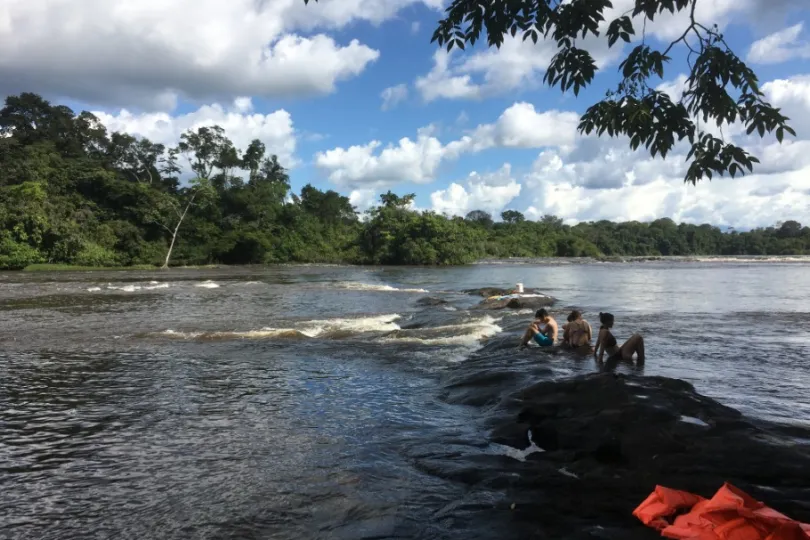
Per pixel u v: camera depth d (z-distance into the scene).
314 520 3.90
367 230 61.50
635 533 3.52
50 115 65.62
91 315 15.88
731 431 5.04
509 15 3.93
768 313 15.50
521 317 14.56
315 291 24.48
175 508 4.12
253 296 22.09
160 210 54.81
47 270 42.97
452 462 4.88
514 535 3.57
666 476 4.39
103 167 61.78
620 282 30.33
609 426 5.35
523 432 5.51
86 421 6.20
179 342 11.14
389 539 3.60
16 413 6.49
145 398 7.13
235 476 4.68
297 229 65.75
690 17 3.58
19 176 51.25
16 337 11.89
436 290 25.23
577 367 8.09
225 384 7.87
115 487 4.50
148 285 27.67
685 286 27.02
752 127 3.56
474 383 7.43
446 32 4.13
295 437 5.66
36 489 4.47
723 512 3.32
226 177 66.62
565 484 4.36
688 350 9.59
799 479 4.20
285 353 10.05
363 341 11.21
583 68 3.96
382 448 5.32
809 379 7.43
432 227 57.56
